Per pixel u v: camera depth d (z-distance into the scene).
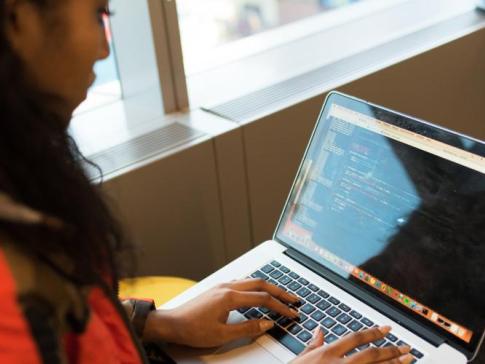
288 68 1.85
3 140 0.53
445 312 0.86
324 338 0.88
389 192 0.95
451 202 0.87
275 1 2.04
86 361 0.61
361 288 0.95
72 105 0.62
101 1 0.60
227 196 1.57
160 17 1.51
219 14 1.93
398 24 2.12
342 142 1.02
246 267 1.04
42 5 0.54
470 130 2.24
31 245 0.54
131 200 1.39
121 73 1.70
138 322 0.90
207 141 1.47
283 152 1.65
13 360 0.52
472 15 2.17
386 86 1.84
